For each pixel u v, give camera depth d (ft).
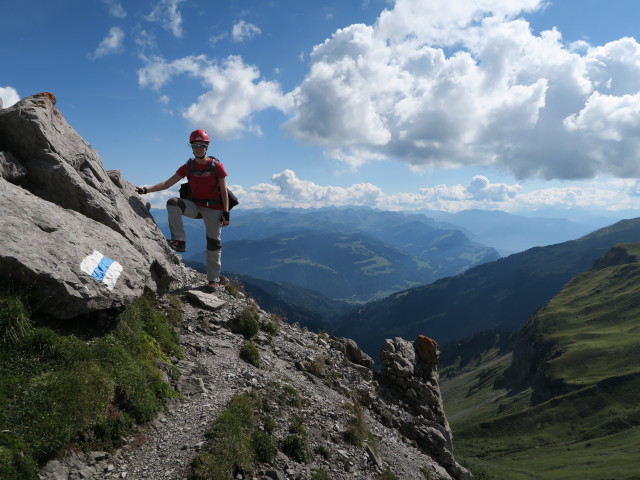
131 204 48.83
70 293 28.43
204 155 48.01
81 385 25.77
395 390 70.18
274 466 31.94
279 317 69.62
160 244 49.06
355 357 72.08
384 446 50.62
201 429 30.73
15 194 31.24
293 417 39.60
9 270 26.48
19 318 26.40
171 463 26.58
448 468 61.62
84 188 38.68
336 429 42.60
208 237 53.78
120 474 24.56
